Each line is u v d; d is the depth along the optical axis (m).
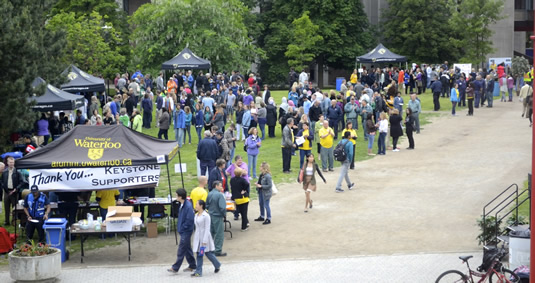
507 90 47.62
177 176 25.95
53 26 49.12
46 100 26.19
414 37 62.12
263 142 32.69
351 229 19.23
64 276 15.49
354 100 34.00
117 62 51.16
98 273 15.73
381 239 18.28
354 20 64.38
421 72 50.47
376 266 15.88
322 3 62.44
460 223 19.66
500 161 27.88
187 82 42.81
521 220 17.38
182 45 52.03
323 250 17.42
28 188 19.23
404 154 29.88
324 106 33.16
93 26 48.75
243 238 18.61
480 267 14.29
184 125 32.00
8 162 19.38
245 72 53.25
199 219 15.25
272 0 66.00
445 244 17.72
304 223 19.92
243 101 35.50
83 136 18.17
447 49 62.50
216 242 17.02
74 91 33.69
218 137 24.67
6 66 23.75
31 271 14.63
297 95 37.50
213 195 16.94
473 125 36.50
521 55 71.75
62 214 18.20
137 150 17.97
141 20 53.53
